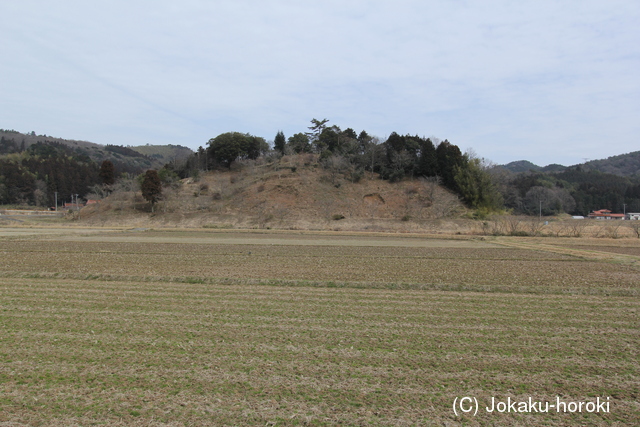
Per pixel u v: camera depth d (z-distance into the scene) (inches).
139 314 564.4
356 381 357.7
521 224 2389.3
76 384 345.4
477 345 450.9
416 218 2736.2
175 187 3388.3
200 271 914.1
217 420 291.9
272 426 285.0
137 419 292.0
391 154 3540.8
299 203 3031.5
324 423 290.0
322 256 1202.0
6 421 287.7
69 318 539.5
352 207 2999.5
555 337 481.4
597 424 295.1
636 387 352.8
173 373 369.1
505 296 707.4
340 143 4072.3
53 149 7854.3
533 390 345.4
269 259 1121.4
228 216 2854.3
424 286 775.1
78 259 1067.9
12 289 724.7
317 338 470.3
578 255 1273.4
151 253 1211.9
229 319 545.3
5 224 2679.6
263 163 3897.6
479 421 296.5
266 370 378.3
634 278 861.8
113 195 3324.3
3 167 4921.3
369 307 620.7
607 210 4768.7
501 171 4156.0
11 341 446.3
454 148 3366.1
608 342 464.8
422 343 456.1
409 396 332.2
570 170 6860.2
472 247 1536.7
